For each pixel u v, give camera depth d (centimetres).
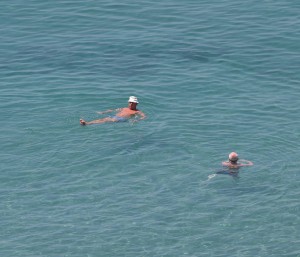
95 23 16075
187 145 11844
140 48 15062
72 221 10294
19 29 15900
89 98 13162
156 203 10619
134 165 11388
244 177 11119
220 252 9794
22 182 11056
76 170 11294
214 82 13762
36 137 12044
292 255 9719
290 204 10575
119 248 9844
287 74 14088
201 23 15938
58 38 15538
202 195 10762
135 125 12350
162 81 13788
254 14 16175
